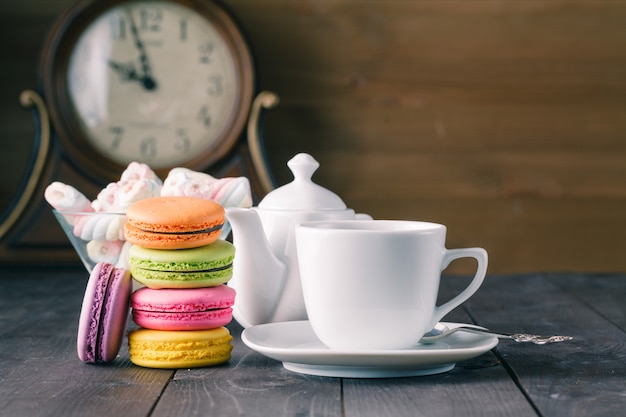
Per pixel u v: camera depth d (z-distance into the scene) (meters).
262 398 0.57
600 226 1.91
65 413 0.54
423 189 1.89
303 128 1.87
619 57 1.90
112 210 0.76
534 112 1.90
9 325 0.90
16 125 1.85
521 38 1.89
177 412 0.54
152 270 0.68
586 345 0.77
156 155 1.67
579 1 1.89
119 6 1.67
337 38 1.86
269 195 0.82
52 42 1.64
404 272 0.63
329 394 0.58
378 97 1.88
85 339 0.67
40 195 1.60
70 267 1.53
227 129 1.65
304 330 0.73
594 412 0.54
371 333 0.64
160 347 0.67
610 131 1.91
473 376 0.64
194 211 0.68
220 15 1.67
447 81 1.89
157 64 1.68
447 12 1.88
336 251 0.63
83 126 1.65
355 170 1.88
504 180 1.90
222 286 0.70
